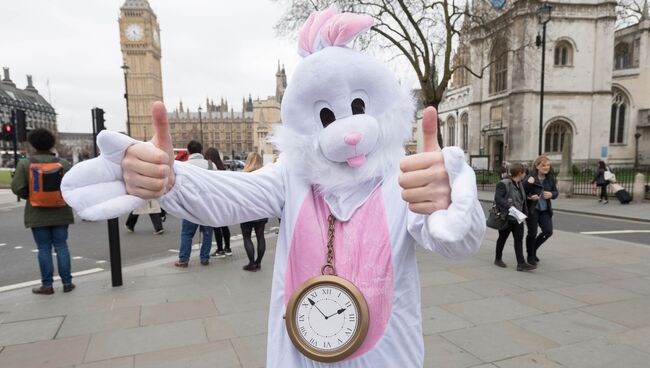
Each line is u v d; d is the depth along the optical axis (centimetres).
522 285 484
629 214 1128
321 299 140
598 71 2528
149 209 857
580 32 2498
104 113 518
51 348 328
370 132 141
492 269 558
